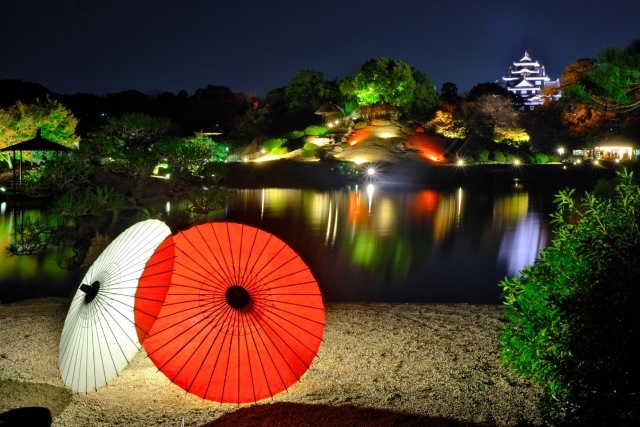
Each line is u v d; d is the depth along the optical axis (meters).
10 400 5.07
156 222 4.68
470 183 51.34
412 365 6.12
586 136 63.47
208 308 4.58
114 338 4.16
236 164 53.75
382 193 42.00
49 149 31.19
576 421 3.42
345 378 5.64
